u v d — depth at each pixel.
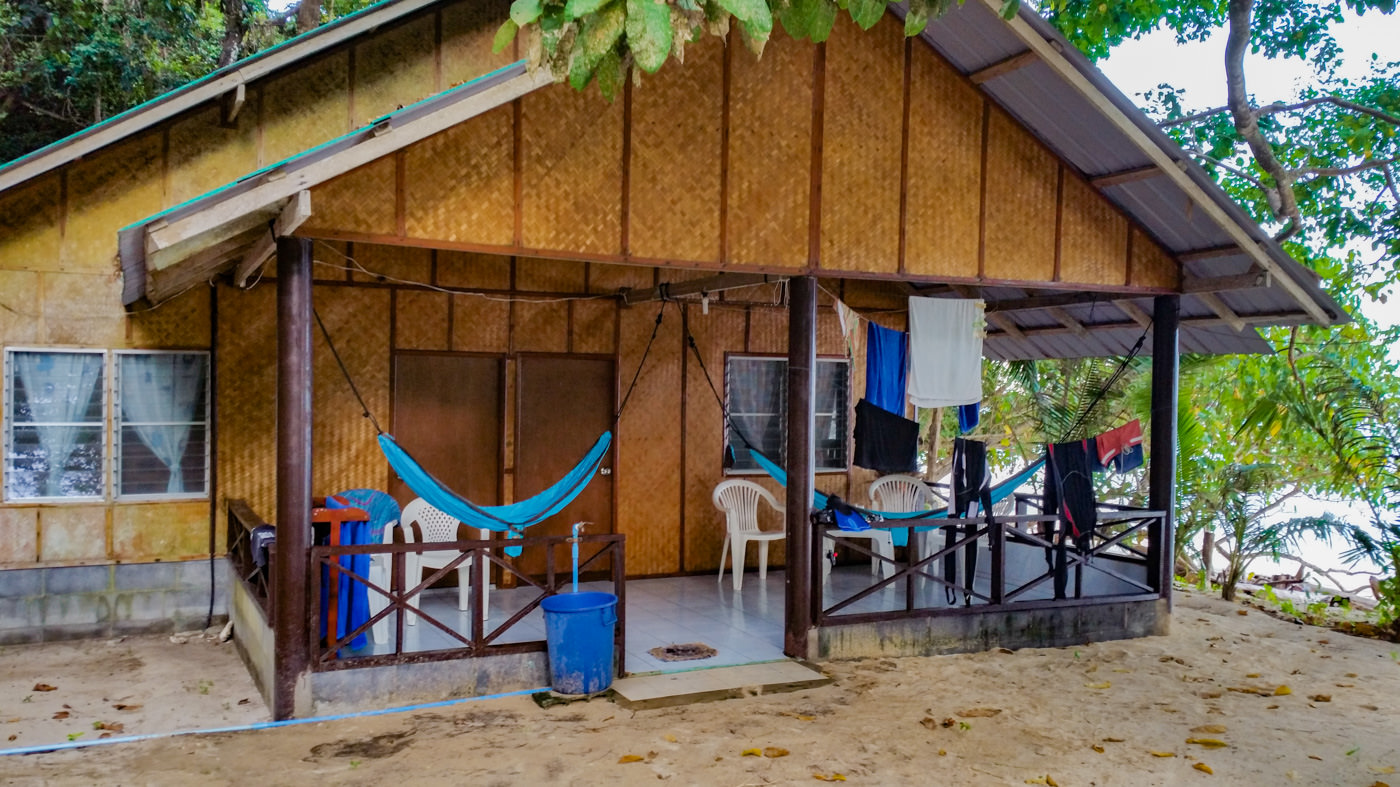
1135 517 7.07
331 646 5.07
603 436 6.11
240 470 6.89
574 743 4.66
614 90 2.29
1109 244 6.84
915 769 4.48
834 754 4.62
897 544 8.37
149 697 5.38
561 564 7.84
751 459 8.53
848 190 6.10
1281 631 7.54
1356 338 10.85
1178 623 7.69
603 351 7.91
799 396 6.11
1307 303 6.64
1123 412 10.64
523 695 5.38
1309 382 9.70
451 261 7.37
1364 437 8.45
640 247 5.55
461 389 7.50
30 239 6.34
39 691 5.46
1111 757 4.72
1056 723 5.18
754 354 8.47
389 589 6.36
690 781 4.25
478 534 7.50
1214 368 10.48
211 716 5.06
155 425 6.69
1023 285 6.60
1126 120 5.91
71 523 6.49
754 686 5.46
